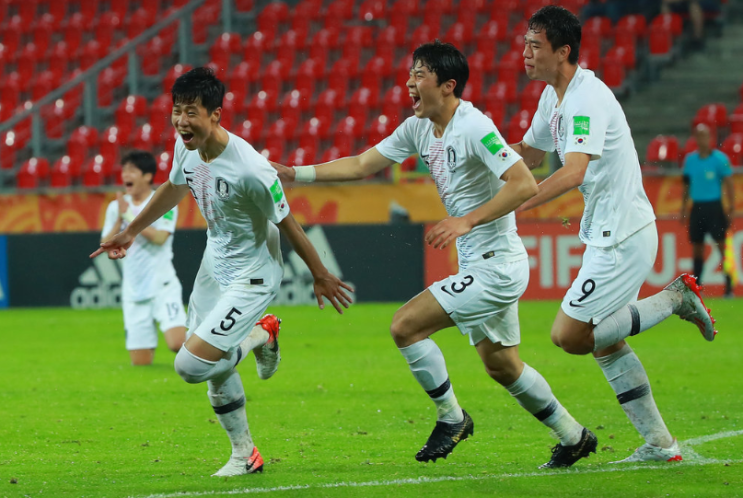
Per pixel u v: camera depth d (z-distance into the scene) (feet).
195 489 56.24
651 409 62.49
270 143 222.28
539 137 66.28
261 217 58.18
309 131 222.69
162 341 144.15
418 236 182.19
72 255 192.75
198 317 62.08
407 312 58.85
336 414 84.12
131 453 68.59
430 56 58.13
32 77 266.16
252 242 58.59
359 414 84.12
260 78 240.73
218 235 59.06
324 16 258.78
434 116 59.52
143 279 114.11
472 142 57.62
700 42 235.40
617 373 62.49
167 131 229.66
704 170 167.43
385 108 227.81
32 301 194.08
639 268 60.95
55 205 196.54
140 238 113.80
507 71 227.20
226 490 55.83
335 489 55.77
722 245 169.37
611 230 60.54
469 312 59.00
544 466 61.93
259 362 64.03
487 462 64.03
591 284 60.49
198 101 53.93
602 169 60.54
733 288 178.29
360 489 55.83
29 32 277.64
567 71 60.80
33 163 220.23
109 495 55.11
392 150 64.49
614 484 56.49
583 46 231.30
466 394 93.66
